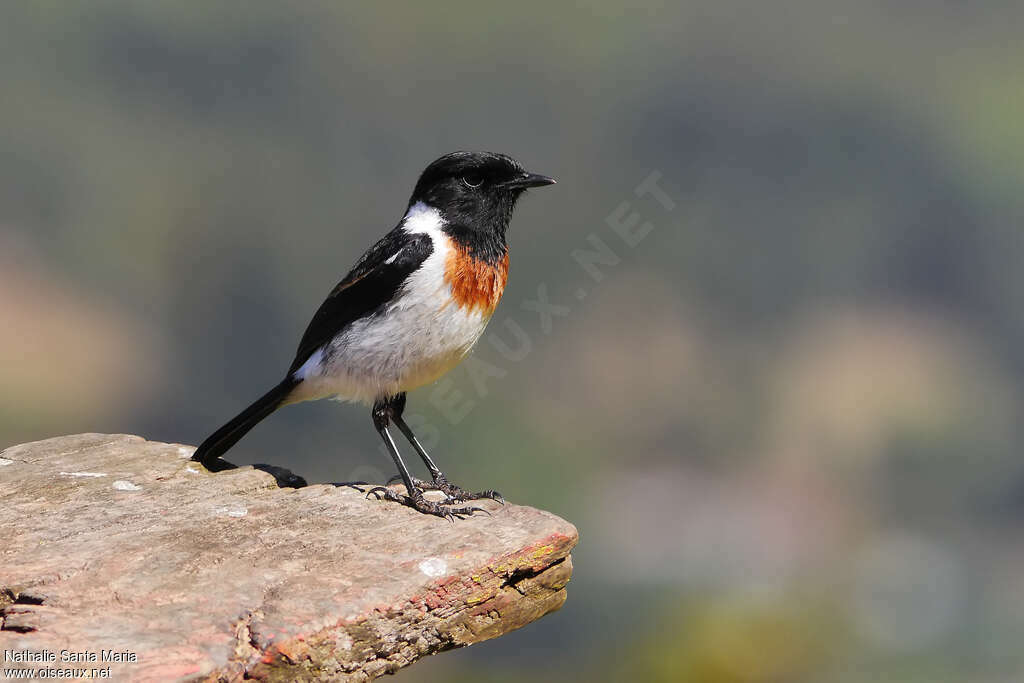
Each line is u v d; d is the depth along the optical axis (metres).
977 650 27.58
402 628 4.30
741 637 9.11
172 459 5.79
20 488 5.24
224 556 4.52
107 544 4.59
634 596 27.05
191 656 3.78
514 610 4.75
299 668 3.99
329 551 4.61
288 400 5.91
